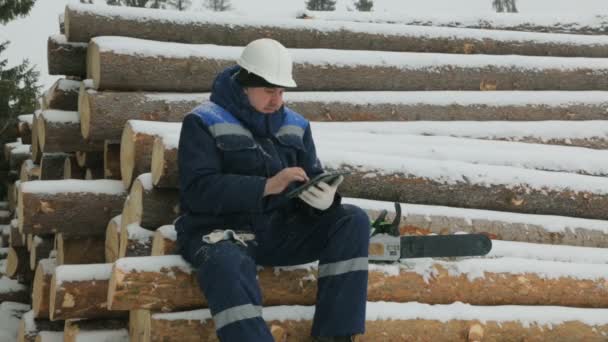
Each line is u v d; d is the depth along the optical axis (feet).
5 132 38.01
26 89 41.96
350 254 9.96
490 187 14.07
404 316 10.90
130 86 16.15
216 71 16.74
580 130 18.62
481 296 11.75
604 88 21.52
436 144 16.06
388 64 19.03
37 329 15.34
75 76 19.26
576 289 12.24
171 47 16.57
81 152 18.52
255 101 10.21
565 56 22.98
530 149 16.47
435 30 21.54
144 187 12.34
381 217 11.63
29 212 14.28
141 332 10.83
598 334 11.64
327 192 9.66
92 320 13.23
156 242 11.48
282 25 19.61
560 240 13.97
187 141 10.00
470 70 19.99
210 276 9.20
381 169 13.52
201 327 10.11
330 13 23.70
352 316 9.83
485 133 17.93
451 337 11.00
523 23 24.77
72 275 12.35
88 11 17.29
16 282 22.82
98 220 14.76
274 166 10.36
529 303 12.07
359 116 17.98
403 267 11.50
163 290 10.15
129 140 13.66
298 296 10.78
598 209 14.74
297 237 10.39
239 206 9.59
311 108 17.63
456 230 13.32
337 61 18.51
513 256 12.94
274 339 9.55
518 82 20.56
